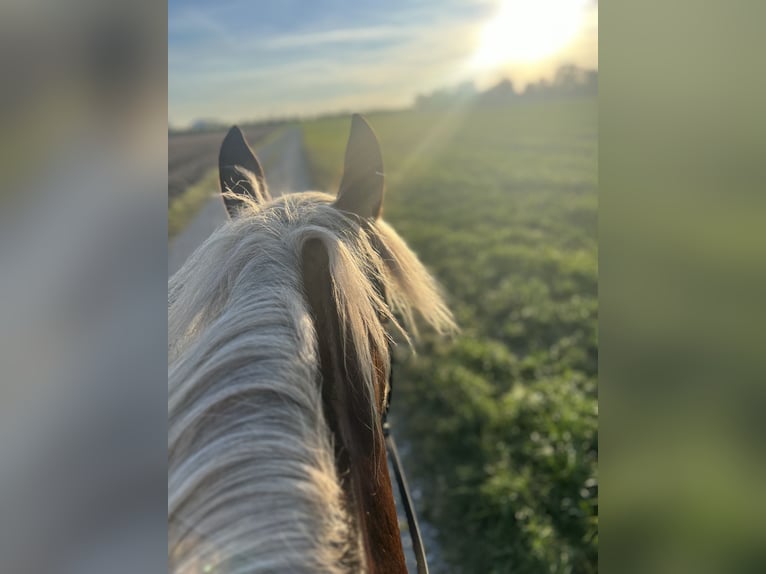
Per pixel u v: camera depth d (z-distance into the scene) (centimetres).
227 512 81
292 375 97
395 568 101
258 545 79
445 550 345
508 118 3153
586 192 1664
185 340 113
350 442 104
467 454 428
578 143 2700
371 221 150
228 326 103
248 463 85
